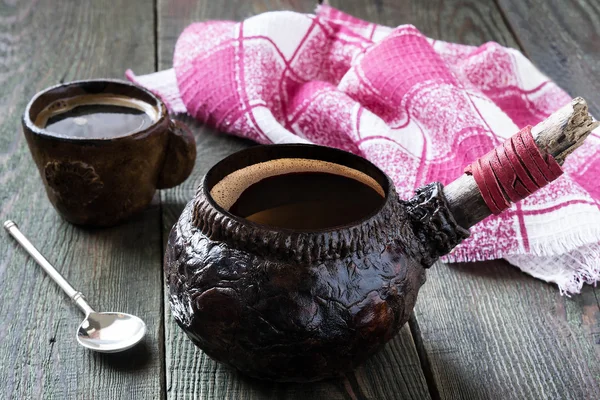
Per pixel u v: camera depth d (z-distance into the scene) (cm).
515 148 48
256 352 47
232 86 69
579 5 90
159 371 52
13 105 72
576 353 53
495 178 48
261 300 46
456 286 58
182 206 63
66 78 76
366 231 47
